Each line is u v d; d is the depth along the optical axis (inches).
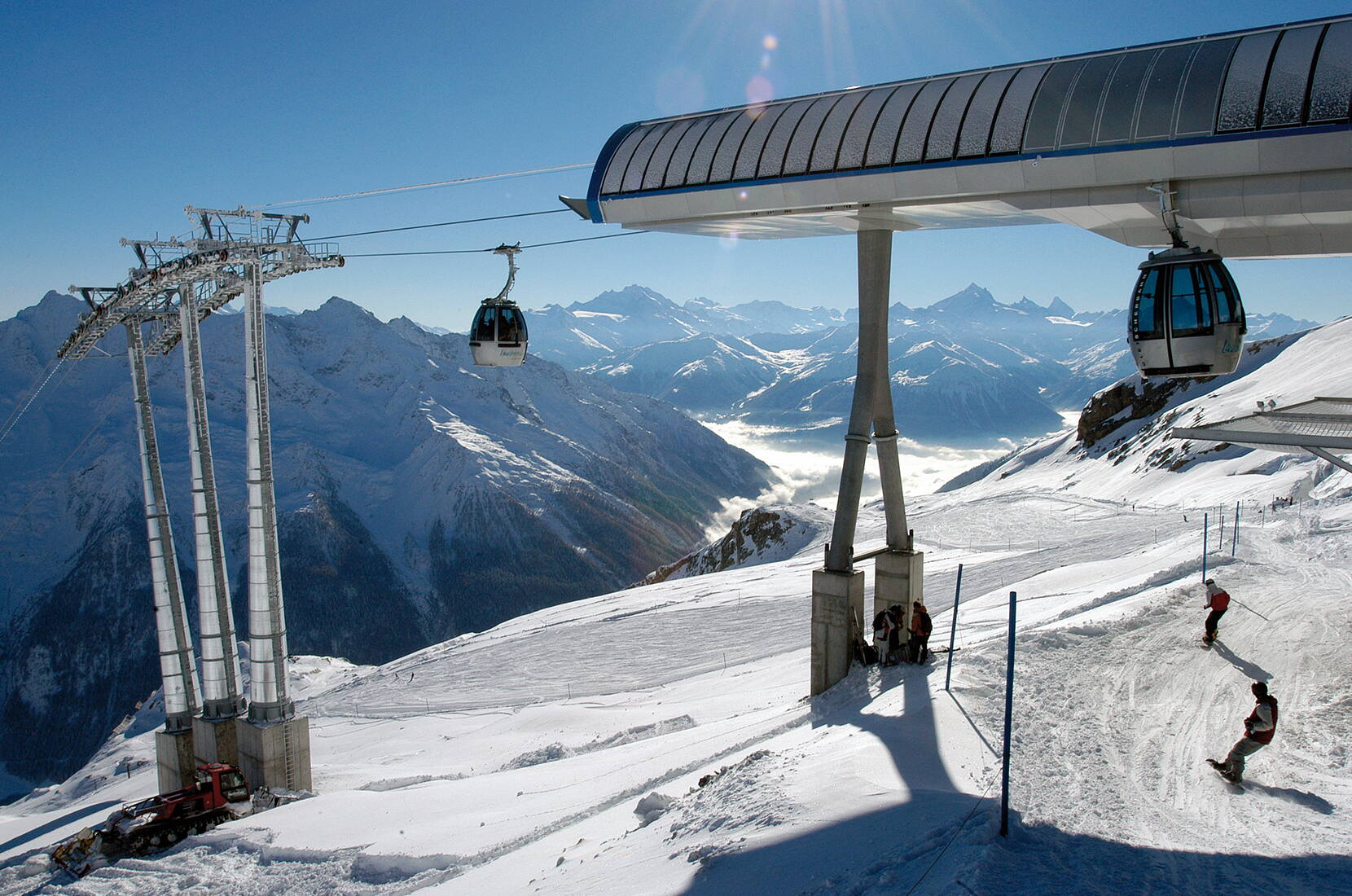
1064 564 1622.8
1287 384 3393.2
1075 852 331.0
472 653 1813.5
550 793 690.8
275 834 679.7
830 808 404.5
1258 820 381.1
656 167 727.7
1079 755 476.1
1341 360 3280.0
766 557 3538.4
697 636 1609.3
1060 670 653.3
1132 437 4266.7
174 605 1096.2
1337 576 996.6
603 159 767.1
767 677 1172.5
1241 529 1491.1
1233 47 494.6
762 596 1873.8
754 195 679.1
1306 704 565.3
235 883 585.3
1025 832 352.8
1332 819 383.2
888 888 298.4
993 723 534.3
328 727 1455.5
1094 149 512.1
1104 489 3511.3
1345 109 436.8
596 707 1218.0
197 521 1021.2
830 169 631.8
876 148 614.5
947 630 1035.3
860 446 802.8
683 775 638.5
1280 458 2536.9
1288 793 420.8
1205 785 432.5
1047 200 559.5
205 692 1015.0
